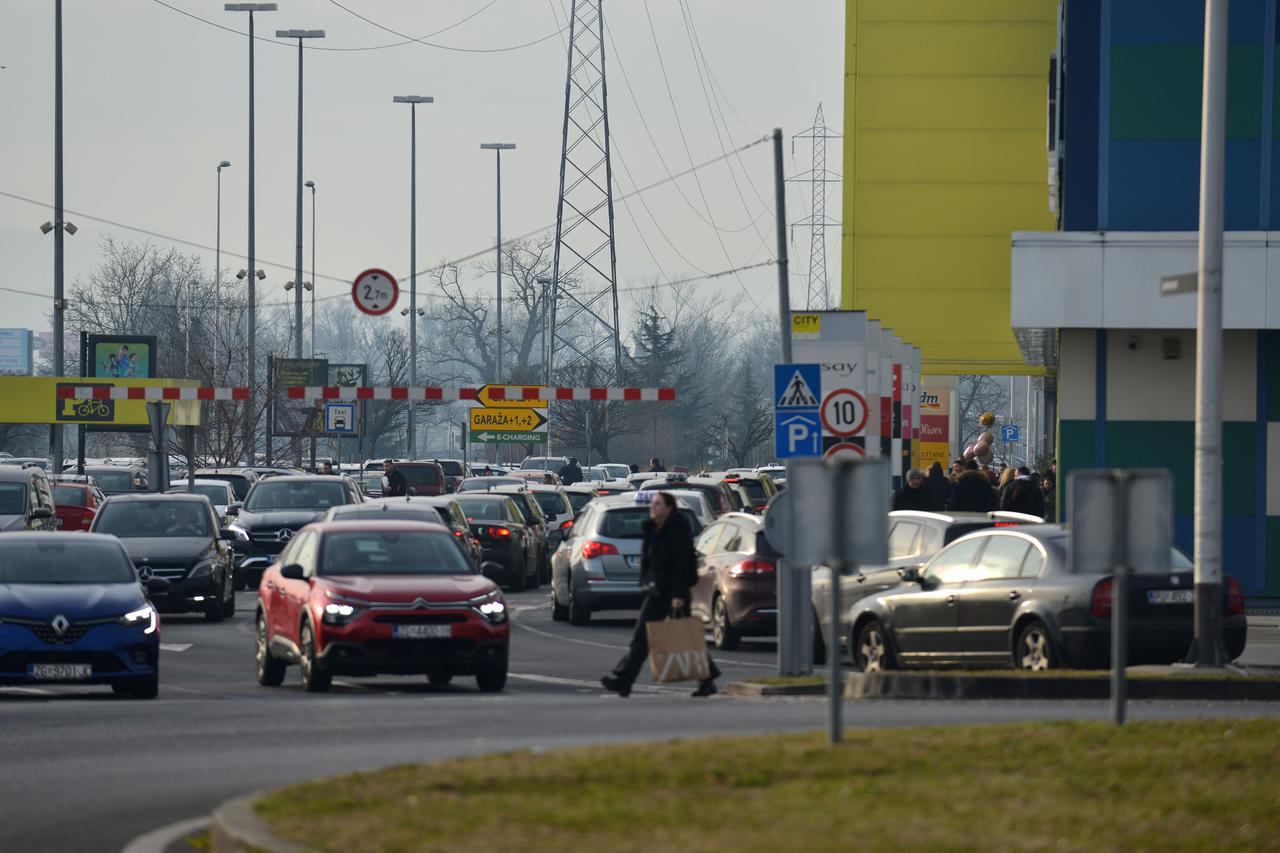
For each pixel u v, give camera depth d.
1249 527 87.00
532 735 39.75
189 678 59.56
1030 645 51.09
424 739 39.34
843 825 24.58
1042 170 140.62
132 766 36.00
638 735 39.16
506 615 53.78
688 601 49.84
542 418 188.62
